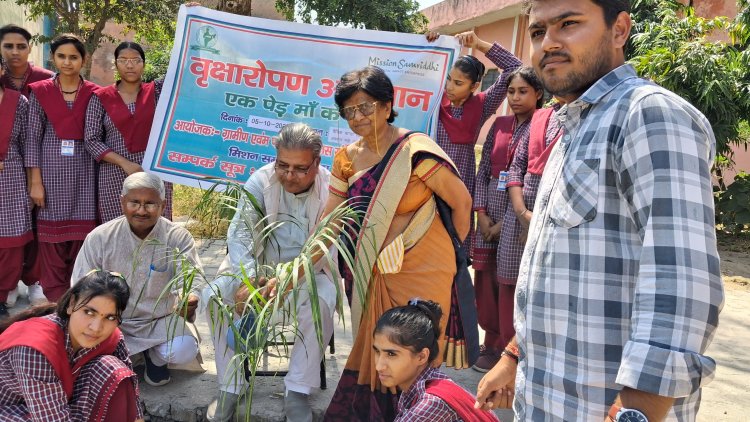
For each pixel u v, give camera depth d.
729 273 6.72
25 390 2.48
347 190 2.91
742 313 5.25
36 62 17.84
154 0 15.98
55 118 4.37
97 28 15.62
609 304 1.38
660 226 1.24
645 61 8.09
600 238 1.39
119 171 4.50
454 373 3.90
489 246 3.92
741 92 7.99
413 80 4.29
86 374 2.68
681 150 1.27
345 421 2.89
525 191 3.53
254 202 2.90
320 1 13.97
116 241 3.43
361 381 2.83
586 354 1.41
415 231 2.74
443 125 4.21
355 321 2.86
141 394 3.39
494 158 3.92
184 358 3.46
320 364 3.30
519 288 1.63
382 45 4.36
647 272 1.23
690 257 1.20
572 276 1.43
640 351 1.19
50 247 4.46
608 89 1.46
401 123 4.29
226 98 4.56
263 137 4.55
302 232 3.19
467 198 2.81
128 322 3.41
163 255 3.43
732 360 4.20
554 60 1.48
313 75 4.49
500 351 3.92
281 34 4.50
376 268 2.74
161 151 4.54
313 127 4.52
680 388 1.16
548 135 3.46
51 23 21.16
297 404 3.09
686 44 7.87
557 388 1.46
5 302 4.52
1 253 4.36
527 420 1.56
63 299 2.58
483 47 4.25
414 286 2.76
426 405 2.28
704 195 1.25
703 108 7.93
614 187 1.39
